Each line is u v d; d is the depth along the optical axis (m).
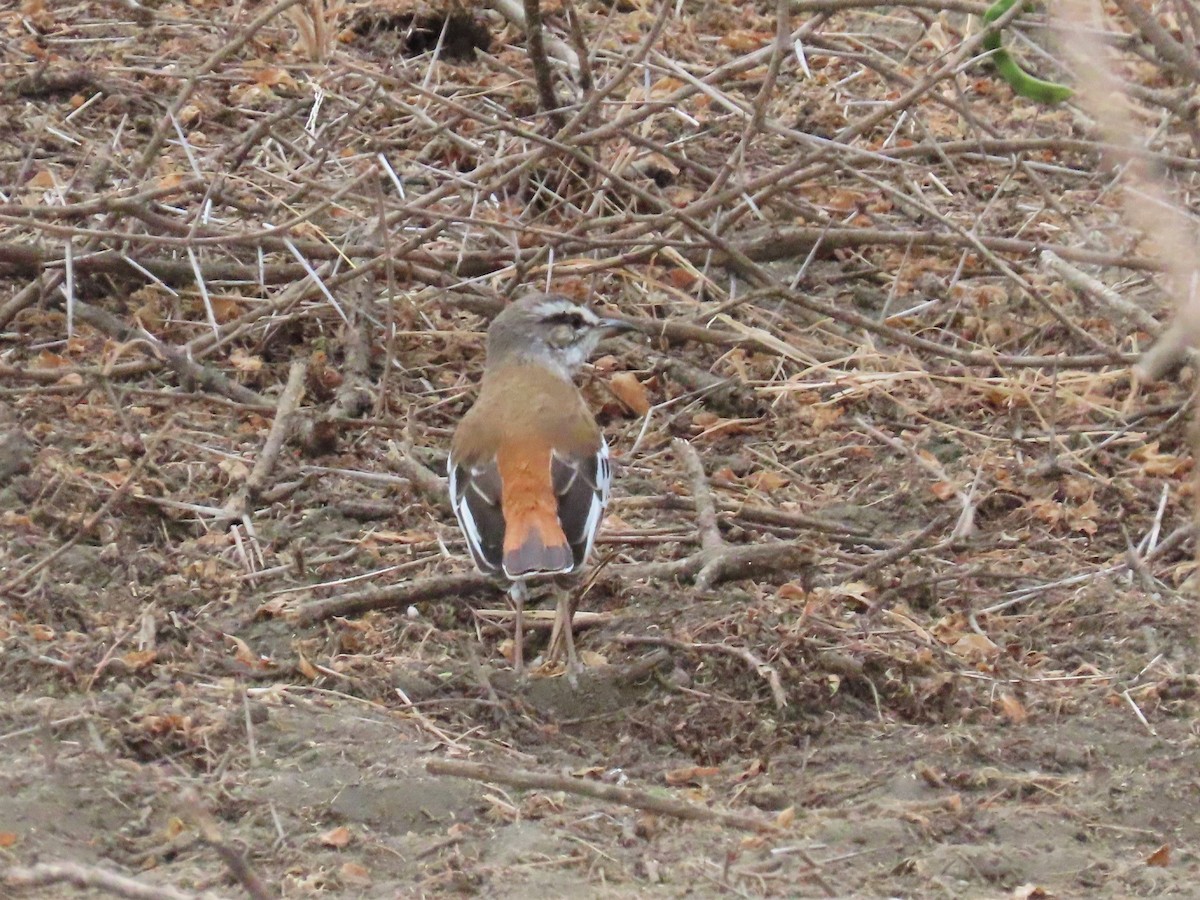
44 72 17.09
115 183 15.80
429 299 14.96
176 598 11.25
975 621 11.55
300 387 13.77
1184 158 15.35
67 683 10.02
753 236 16.19
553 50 18.09
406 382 14.36
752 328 15.25
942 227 16.33
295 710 9.91
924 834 9.02
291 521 12.45
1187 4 12.61
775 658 10.69
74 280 14.82
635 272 15.74
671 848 8.79
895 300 15.80
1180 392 14.39
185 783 9.02
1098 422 14.18
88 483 12.33
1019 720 10.43
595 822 9.00
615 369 14.66
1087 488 13.19
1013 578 12.07
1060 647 11.31
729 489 13.30
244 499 12.48
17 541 11.52
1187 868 8.84
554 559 10.12
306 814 8.90
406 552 12.13
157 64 17.78
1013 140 15.27
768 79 14.06
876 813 9.19
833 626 11.23
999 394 14.36
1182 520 12.85
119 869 8.30
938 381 14.60
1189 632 11.38
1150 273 15.59
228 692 10.04
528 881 8.33
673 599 11.58
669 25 18.83
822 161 15.07
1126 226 15.82
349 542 12.22
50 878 6.77
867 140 17.47
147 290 14.83
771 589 11.76
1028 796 9.58
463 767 8.87
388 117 17.12
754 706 10.47
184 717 9.56
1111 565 12.34
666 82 17.45
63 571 11.29
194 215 14.76
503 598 11.67
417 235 14.67
